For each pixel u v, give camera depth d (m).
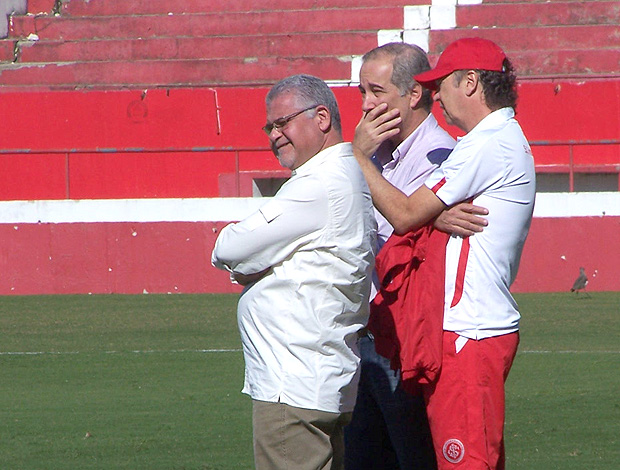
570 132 59.47
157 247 48.66
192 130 62.31
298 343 12.09
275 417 12.18
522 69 64.31
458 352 12.45
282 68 66.44
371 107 13.82
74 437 22.39
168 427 23.27
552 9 66.38
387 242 12.98
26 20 71.31
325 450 12.33
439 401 12.57
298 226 11.98
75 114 63.00
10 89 67.31
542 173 58.91
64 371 30.59
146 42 68.88
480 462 12.39
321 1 69.56
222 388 27.78
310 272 12.09
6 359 32.69
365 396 14.60
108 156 62.12
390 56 13.76
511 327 12.65
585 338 34.66
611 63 63.59
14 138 63.12
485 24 67.06
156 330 38.03
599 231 46.06
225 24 69.62
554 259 46.41
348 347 12.47
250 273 12.30
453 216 12.48
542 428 22.61
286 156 12.54
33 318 41.41
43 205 49.00
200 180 61.50
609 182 58.69
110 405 25.78
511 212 12.55
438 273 12.53
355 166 12.47
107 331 37.94
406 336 12.66
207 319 40.38
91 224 48.88
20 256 49.12
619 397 25.67
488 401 12.45
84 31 70.94
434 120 14.23
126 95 62.78
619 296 44.41
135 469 19.67
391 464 14.86
